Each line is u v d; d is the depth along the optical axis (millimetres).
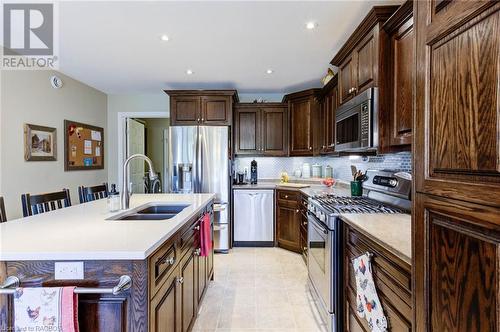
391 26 1868
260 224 4215
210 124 4145
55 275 1173
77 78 3852
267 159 4766
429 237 896
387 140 1942
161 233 1404
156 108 4785
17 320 1120
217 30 2422
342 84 2709
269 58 3102
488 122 675
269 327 2182
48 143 3396
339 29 2404
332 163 4223
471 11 723
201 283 2402
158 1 1979
